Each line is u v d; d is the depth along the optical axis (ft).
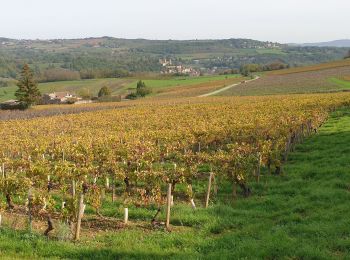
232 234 44.78
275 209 54.03
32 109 308.60
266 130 97.71
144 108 224.74
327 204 51.83
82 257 40.68
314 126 112.27
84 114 202.69
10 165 78.07
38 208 49.70
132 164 69.92
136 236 46.03
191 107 207.41
